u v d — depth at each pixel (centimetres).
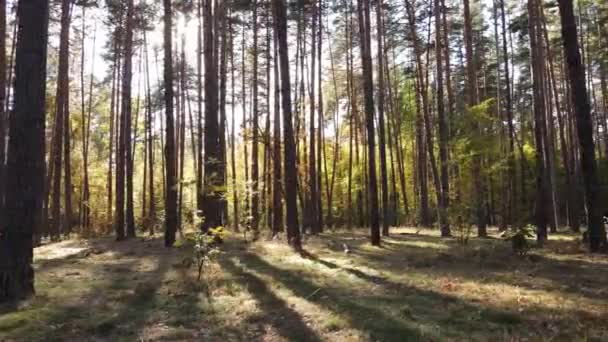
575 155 3869
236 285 984
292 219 1648
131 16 2559
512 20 2900
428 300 834
